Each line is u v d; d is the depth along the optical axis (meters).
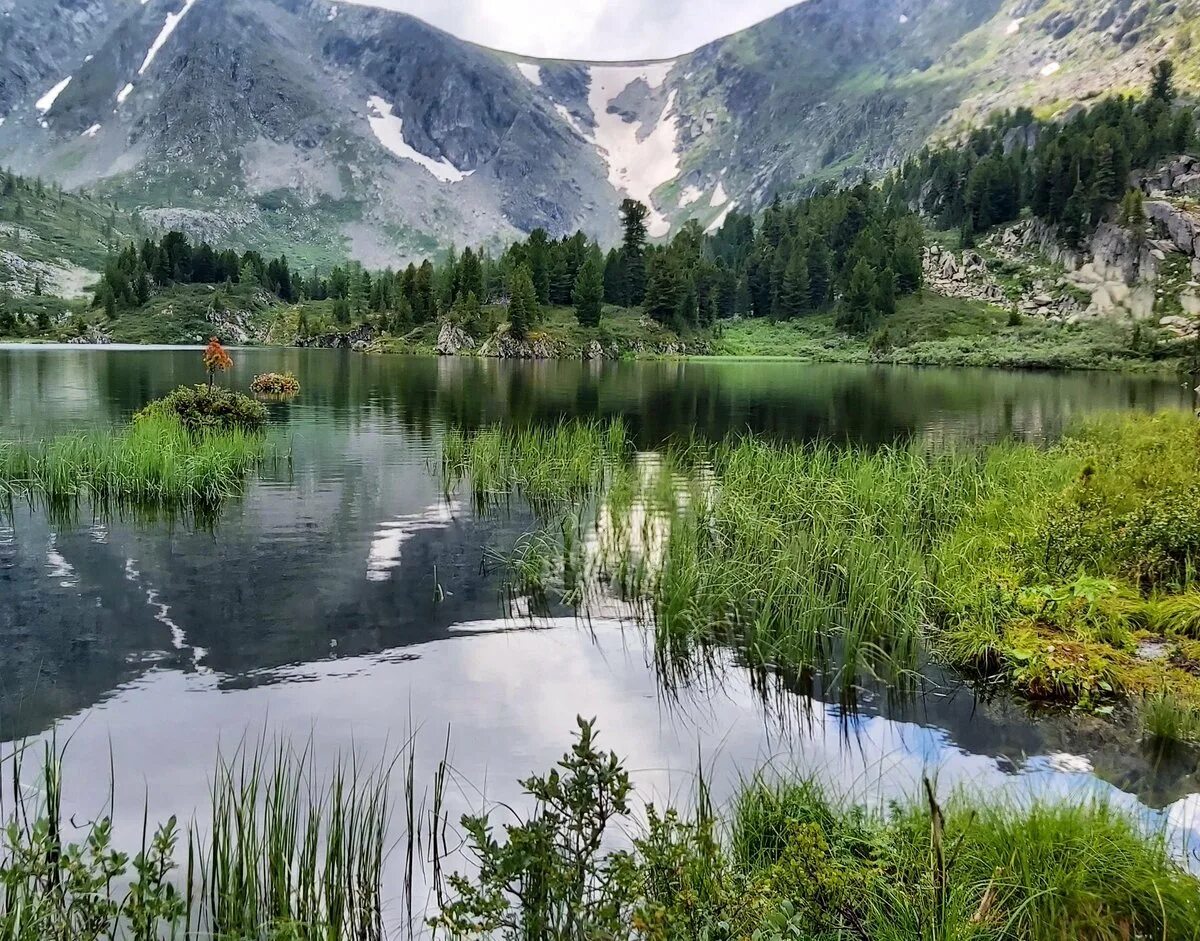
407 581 13.42
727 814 6.38
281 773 7.03
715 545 14.98
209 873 5.66
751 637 10.76
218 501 19.50
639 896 4.81
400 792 6.83
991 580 11.48
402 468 24.23
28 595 12.41
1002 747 7.84
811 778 6.63
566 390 64.19
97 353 116.81
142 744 7.70
